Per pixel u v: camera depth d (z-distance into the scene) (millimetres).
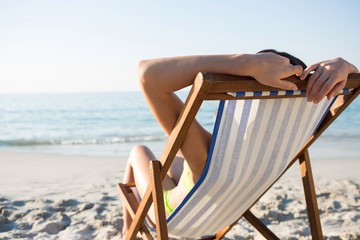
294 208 4129
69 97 45000
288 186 5234
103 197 4652
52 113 26203
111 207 4211
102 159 8648
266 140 1741
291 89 1501
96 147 12211
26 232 3471
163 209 1659
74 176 6367
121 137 15422
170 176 2418
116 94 52344
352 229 3568
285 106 1649
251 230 3508
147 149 2473
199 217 2066
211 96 1427
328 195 4688
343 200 4492
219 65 1446
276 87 1484
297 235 3395
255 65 1426
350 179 5852
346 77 1571
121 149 11586
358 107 22250
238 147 1711
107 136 16219
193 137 1726
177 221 2043
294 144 1861
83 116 24312
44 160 8438
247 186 1951
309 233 3453
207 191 1868
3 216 3777
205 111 21906
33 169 7164
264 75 1437
